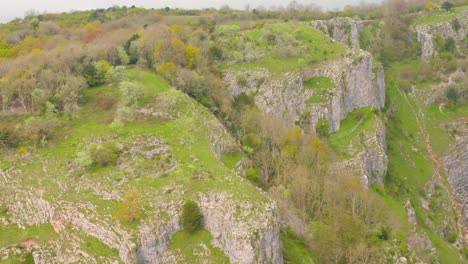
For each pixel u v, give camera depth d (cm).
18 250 6950
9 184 7869
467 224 12888
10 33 17012
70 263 6694
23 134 8912
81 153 8106
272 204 7069
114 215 6969
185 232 6938
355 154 11544
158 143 8750
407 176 13225
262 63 13825
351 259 7788
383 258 8106
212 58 14038
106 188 7500
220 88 12469
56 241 7000
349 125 12938
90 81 11169
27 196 7606
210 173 7819
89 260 6625
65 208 7225
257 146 10438
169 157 8275
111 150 8344
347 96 13362
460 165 14475
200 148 8731
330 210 8756
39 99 9894
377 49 19725
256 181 9369
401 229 9594
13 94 10075
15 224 7394
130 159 8250
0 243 7050
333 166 10681
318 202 9044
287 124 12150
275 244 6769
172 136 9044
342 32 19150
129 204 6800
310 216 8900
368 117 13238
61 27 18362
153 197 7238
